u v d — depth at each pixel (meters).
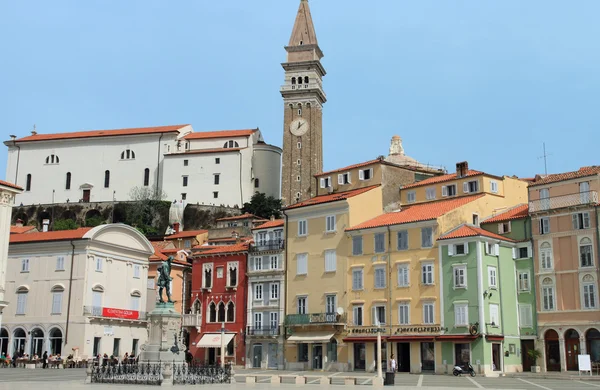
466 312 71.94
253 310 90.44
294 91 166.75
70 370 73.56
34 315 90.94
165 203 163.00
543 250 73.62
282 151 170.25
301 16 174.00
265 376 61.38
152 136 172.38
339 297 83.00
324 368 82.31
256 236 94.44
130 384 44.50
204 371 46.84
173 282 101.62
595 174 70.69
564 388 49.66
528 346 73.75
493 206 82.75
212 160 164.88
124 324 95.38
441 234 76.00
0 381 49.25
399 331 76.81
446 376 68.62
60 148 178.38
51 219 171.88
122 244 96.44
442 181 87.31
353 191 91.06
